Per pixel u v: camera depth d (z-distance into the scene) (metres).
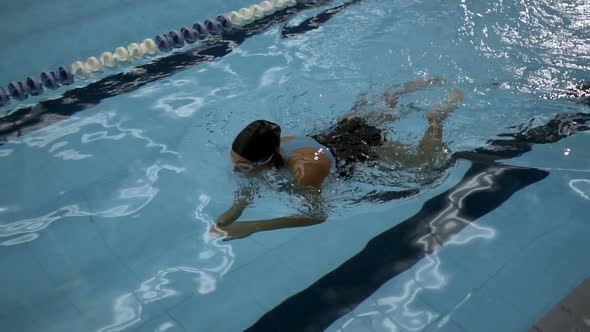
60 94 3.88
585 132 3.14
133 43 4.43
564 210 2.68
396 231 2.64
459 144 3.07
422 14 4.40
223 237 2.64
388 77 3.69
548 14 4.18
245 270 2.53
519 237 2.56
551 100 3.37
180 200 2.93
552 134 3.14
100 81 4.00
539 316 2.19
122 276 2.54
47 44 4.43
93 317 2.35
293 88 3.68
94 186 3.07
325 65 3.91
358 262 2.51
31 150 3.37
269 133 2.40
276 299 2.38
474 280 2.38
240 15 4.70
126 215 2.87
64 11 4.84
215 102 3.66
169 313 2.35
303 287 2.42
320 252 2.58
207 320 2.30
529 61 3.71
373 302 2.32
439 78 3.50
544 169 2.92
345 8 4.68
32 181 3.13
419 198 2.78
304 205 2.56
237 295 2.41
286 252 2.60
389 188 2.79
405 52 3.95
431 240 2.59
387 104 3.25
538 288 2.31
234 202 2.68
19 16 4.76
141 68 4.12
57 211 2.92
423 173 2.86
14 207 2.96
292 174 2.49
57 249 2.70
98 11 4.84
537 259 2.44
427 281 2.39
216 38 4.45
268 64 4.02
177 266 2.57
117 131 3.48
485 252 2.50
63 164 3.24
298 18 4.61
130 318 2.34
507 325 2.17
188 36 4.44
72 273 2.57
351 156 2.69
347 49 4.08
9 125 3.60
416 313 2.25
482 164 2.95
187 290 2.45
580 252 2.45
